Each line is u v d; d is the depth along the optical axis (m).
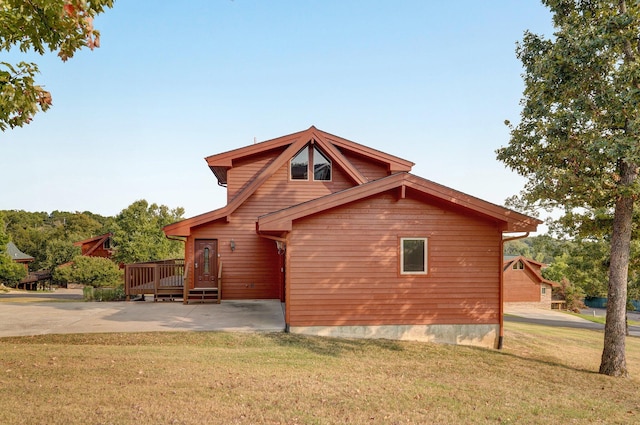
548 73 9.92
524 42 10.77
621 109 9.20
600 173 9.92
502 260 11.84
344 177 17.00
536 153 10.84
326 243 11.34
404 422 5.51
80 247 54.78
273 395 6.25
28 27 5.75
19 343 9.43
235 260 16.59
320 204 11.02
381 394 6.63
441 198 11.24
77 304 15.49
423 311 11.54
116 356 8.08
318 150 17.02
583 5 10.45
